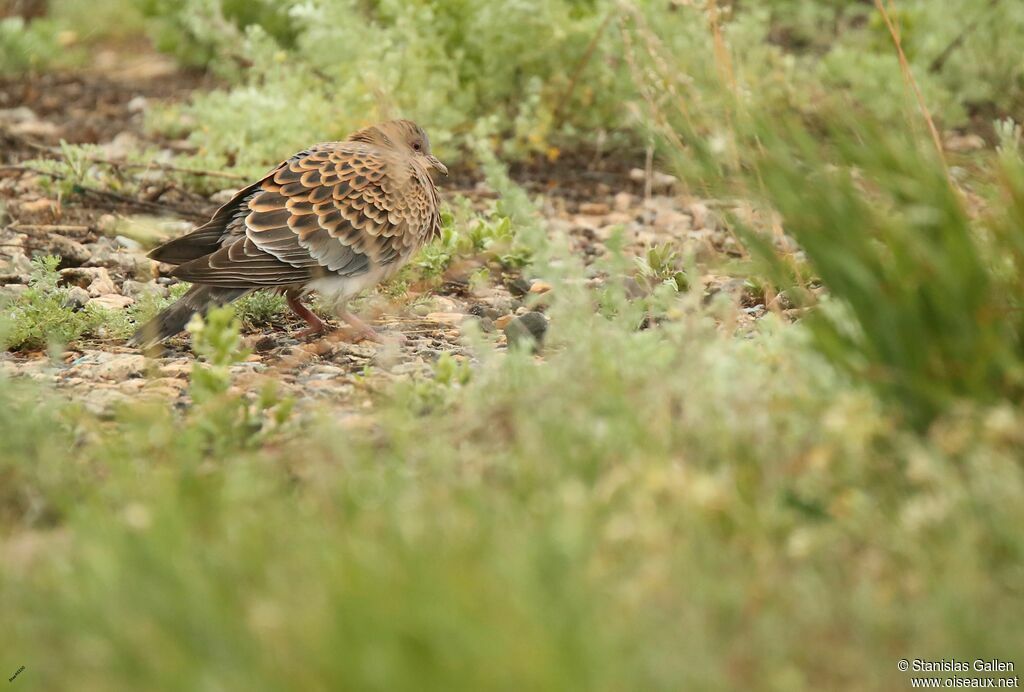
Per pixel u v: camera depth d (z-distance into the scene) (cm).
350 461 805
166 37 2495
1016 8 2033
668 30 1716
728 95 1020
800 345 904
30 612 685
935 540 704
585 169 1934
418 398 959
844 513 733
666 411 819
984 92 1956
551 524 695
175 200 1764
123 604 644
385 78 1869
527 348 972
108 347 1248
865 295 823
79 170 1738
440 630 591
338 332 1307
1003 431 732
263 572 665
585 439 821
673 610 641
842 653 632
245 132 1892
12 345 1234
